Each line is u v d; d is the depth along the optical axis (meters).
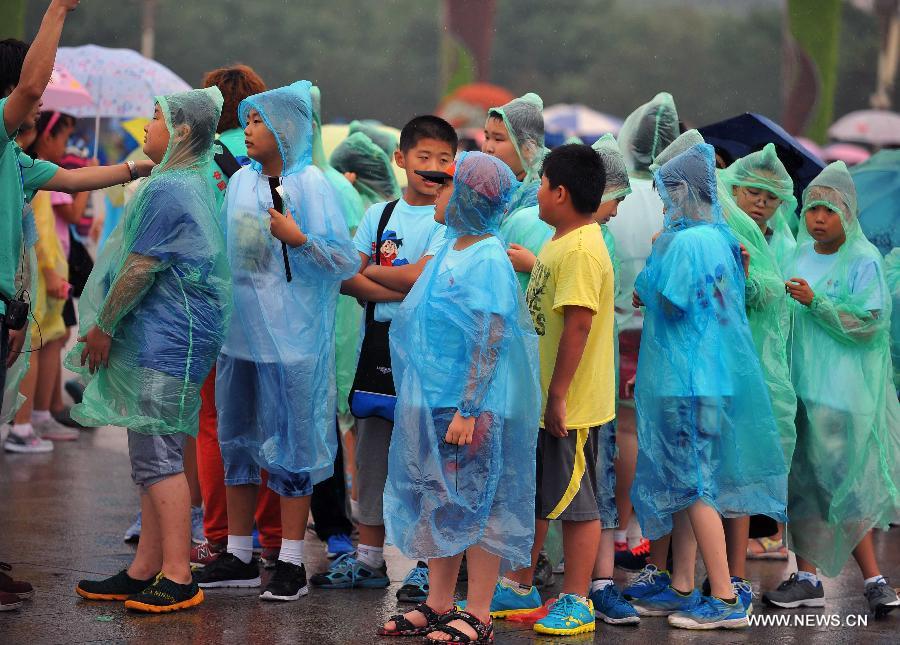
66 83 25.45
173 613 12.70
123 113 28.28
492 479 11.68
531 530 11.84
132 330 12.54
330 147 23.36
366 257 14.43
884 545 18.08
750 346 13.36
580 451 12.75
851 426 14.25
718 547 13.16
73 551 15.36
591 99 103.31
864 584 14.64
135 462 12.77
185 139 12.72
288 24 91.62
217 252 12.72
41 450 22.47
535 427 11.88
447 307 11.68
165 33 88.75
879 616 13.88
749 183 14.91
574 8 103.69
